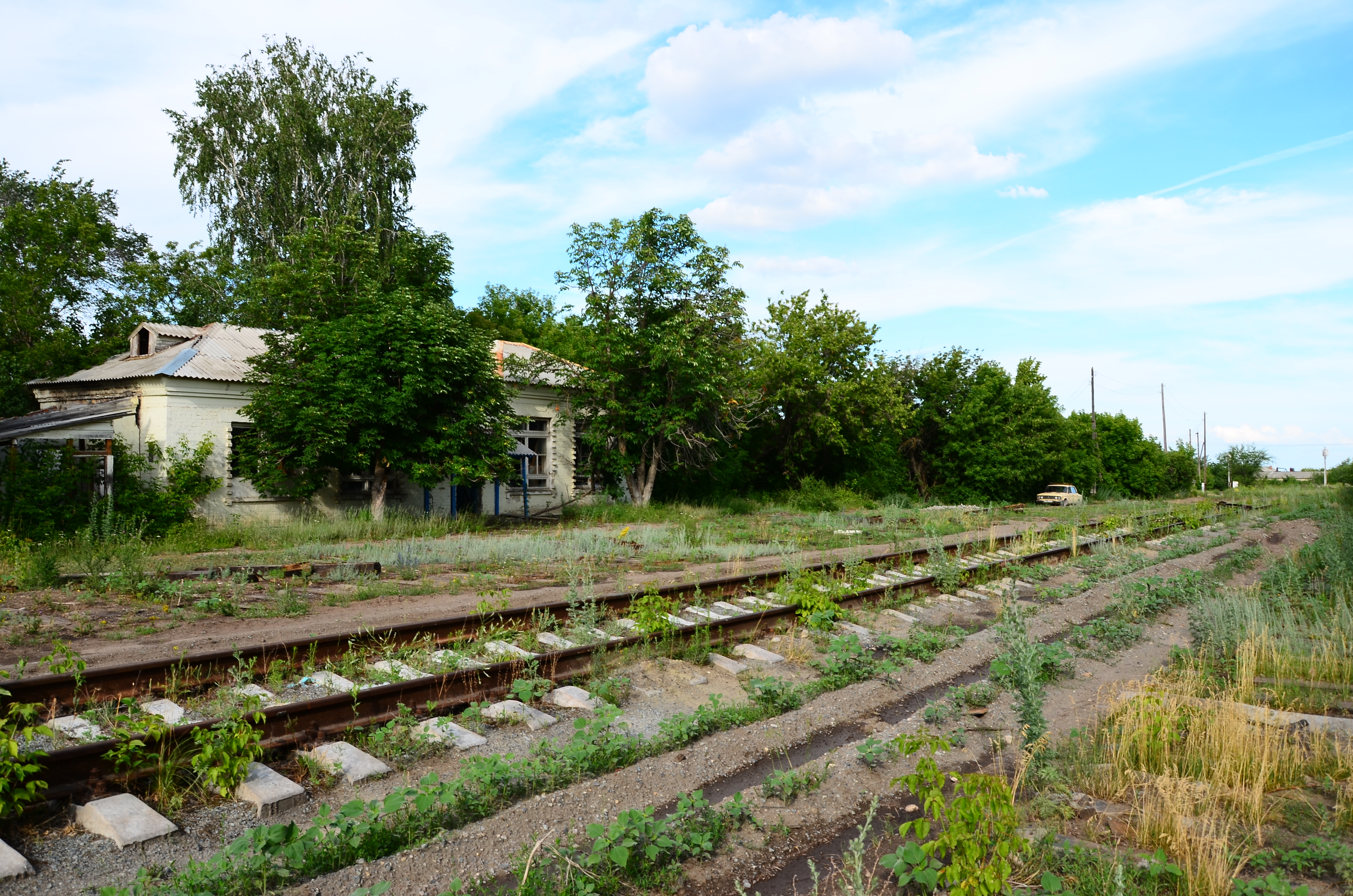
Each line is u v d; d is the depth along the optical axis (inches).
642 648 337.4
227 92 1378.0
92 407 792.9
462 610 413.4
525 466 1122.7
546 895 157.1
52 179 1279.5
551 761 215.2
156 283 1326.3
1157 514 1166.3
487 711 257.3
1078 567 629.9
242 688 262.2
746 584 488.7
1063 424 2065.7
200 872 156.3
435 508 1019.9
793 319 1533.0
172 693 259.4
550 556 624.7
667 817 187.6
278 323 1181.1
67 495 668.7
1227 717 236.8
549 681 280.5
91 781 189.9
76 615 385.7
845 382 1514.5
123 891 148.3
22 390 1069.8
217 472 807.7
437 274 1339.8
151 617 381.1
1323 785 211.8
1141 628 410.6
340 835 169.8
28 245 1240.2
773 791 209.8
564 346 1724.9
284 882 158.2
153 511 714.2
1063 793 211.2
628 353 1128.2
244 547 683.4
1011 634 304.5
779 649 362.0
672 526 924.0
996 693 299.7
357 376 806.5
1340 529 743.7
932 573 542.3
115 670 259.1
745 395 1318.9
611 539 748.6
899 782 207.6
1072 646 375.2
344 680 276.8
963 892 149.8
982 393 1800.0
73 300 1256.2
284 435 799.1
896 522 1014.4
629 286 1152.8
